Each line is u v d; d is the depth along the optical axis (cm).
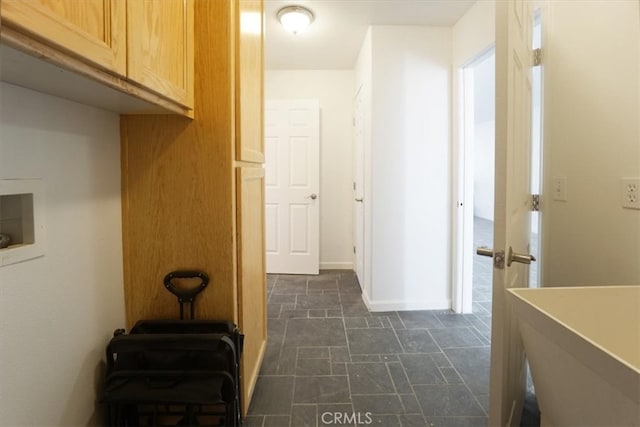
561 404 77
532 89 159
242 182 144
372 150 277
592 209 137
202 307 138
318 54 347
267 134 391
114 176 129
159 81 101
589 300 92
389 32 271
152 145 134
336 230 417
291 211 394
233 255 138
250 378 162
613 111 128
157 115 133
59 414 100
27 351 89
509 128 107
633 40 119
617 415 58
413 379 184
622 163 124
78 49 67
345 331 244
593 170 137
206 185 135
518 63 121
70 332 105
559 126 154
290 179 393
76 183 108
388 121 276
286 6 246
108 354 115
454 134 275
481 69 397
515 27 114
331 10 250
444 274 286
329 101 402
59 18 62
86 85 85
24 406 88
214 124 134
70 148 105
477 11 236
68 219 104
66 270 103
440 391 174
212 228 136
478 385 179
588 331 90
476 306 295
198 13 131
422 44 273
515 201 120
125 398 109
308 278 378
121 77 83
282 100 389
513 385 129
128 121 133
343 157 409
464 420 153
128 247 136
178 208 136
